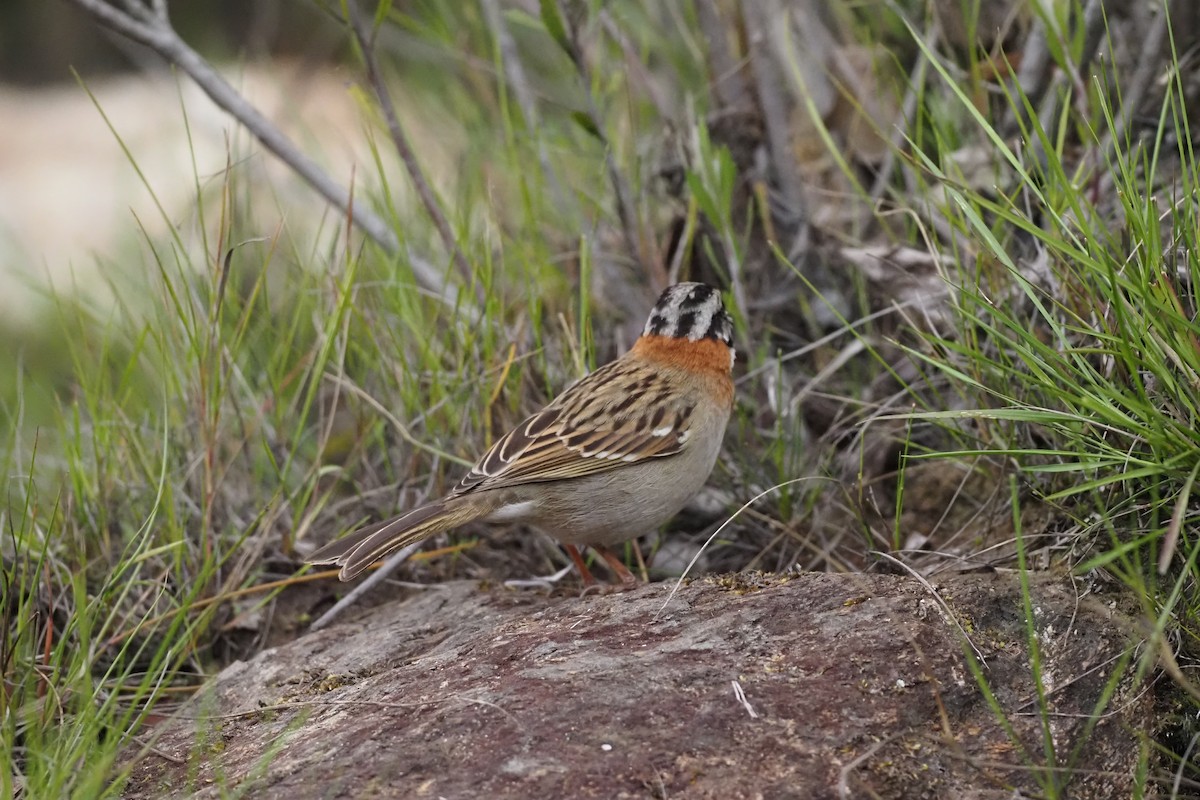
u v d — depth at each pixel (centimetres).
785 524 1023
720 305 1003
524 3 1269
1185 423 757
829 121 1273
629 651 743
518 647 772
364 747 678
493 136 1411
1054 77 1124
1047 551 829
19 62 2391
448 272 1100
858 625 742
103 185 1941
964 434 909
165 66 1917
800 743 653
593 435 928
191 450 1059
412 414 1083
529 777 631
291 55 1895
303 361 1142
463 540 1078
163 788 706
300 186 1449
